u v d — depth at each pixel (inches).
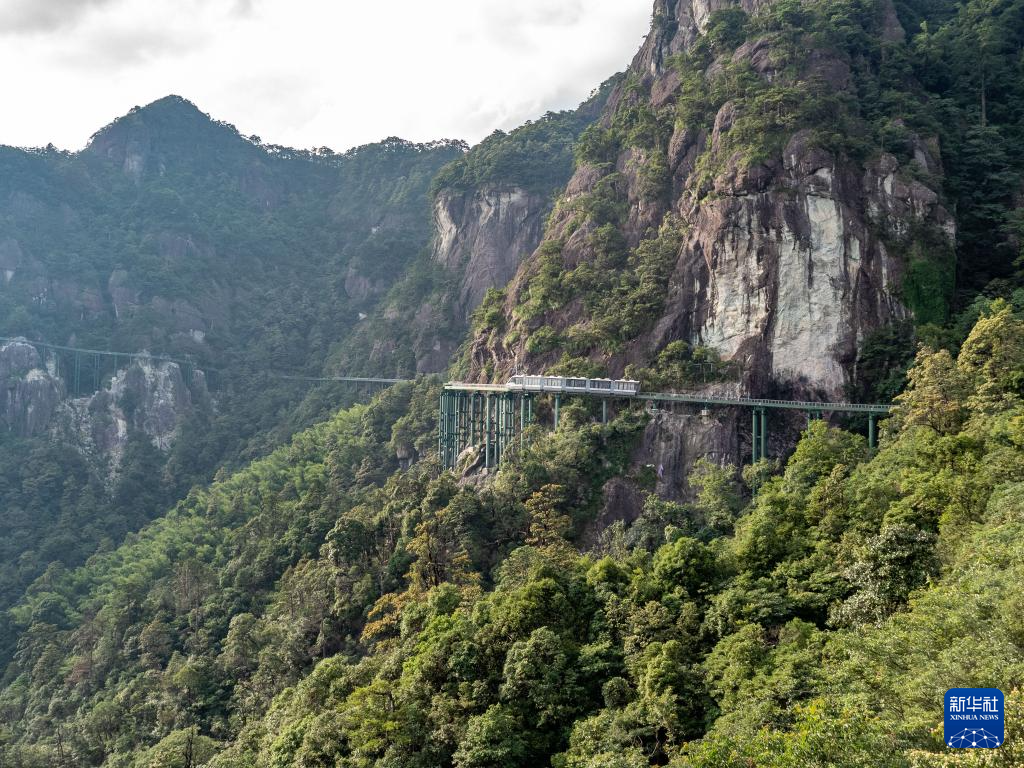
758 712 2188.7
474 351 7785.4
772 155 5959.6
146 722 4817.9
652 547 4581.7
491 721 2701.8
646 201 7022.6
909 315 5625.0
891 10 7381.9
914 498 3095.5
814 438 4471.0
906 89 6663.4
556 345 6515.8
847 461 4296.3
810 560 3147.1
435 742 2851.9
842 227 5738.2
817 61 6579.7
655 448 5713.6
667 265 6432.1
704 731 2484.0
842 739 1651.1
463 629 3255.4
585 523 5310.0
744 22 7504.9
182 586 6186.0
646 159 7337.6
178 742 4079.7
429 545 4576.8
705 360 5959.6
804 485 4035.4
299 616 5017.2
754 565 3284.9
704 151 6791.3
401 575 4758.9
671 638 2928.2
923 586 2591.0
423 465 7253.9
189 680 4803.2
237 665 4933.6
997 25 6924.2
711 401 5654.5
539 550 4318.4
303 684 3786.9
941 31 7194.9
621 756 2321.6
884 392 5472.4
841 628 2669.8
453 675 3095.5
